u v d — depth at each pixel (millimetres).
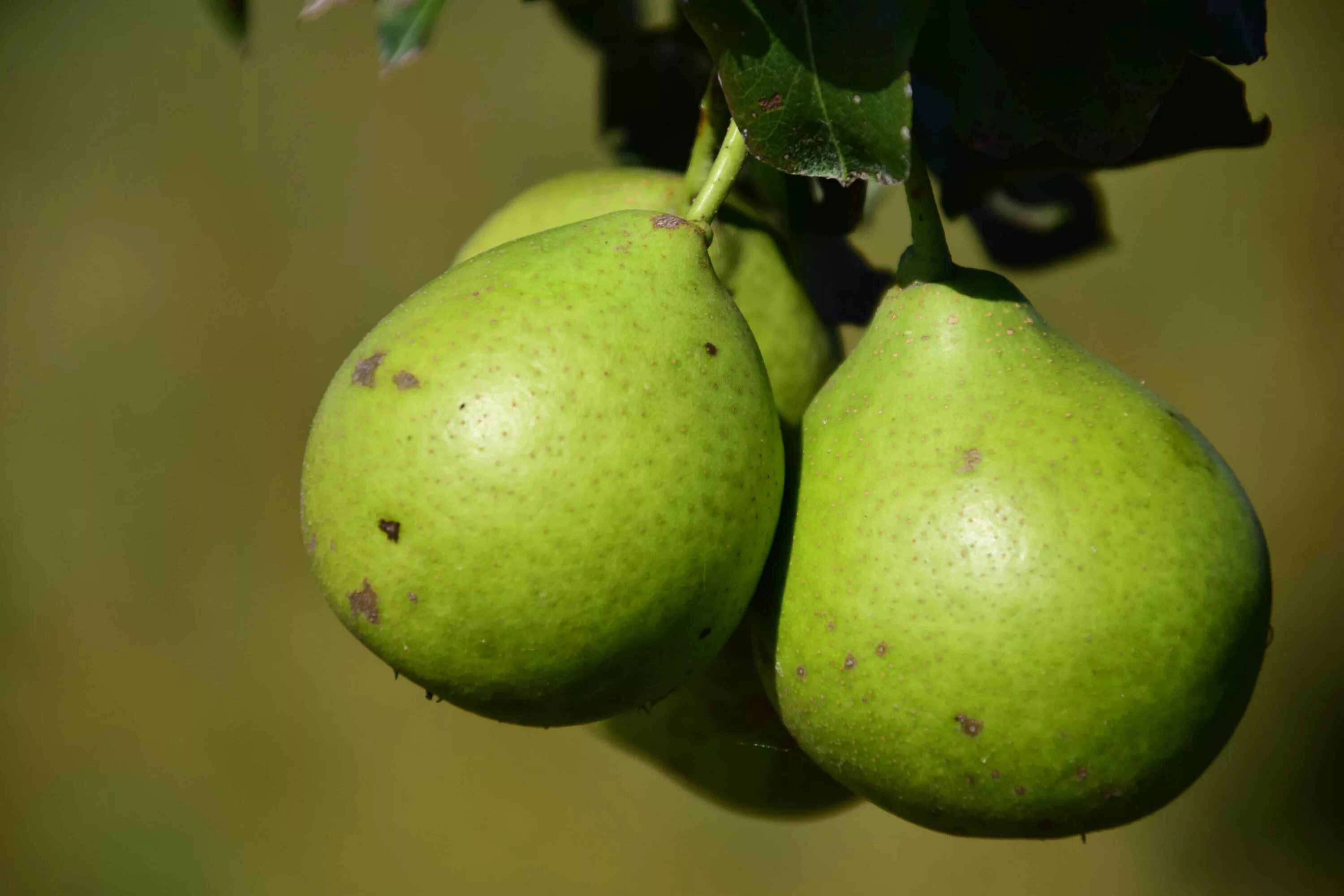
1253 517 567
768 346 600
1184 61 578
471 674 557
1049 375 568
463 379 554
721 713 604
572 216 602
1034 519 556
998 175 609
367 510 554
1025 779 558
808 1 555
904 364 571
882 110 557
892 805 571
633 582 554
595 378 555
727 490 560
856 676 561
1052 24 579
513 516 550
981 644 554
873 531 561
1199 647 557
